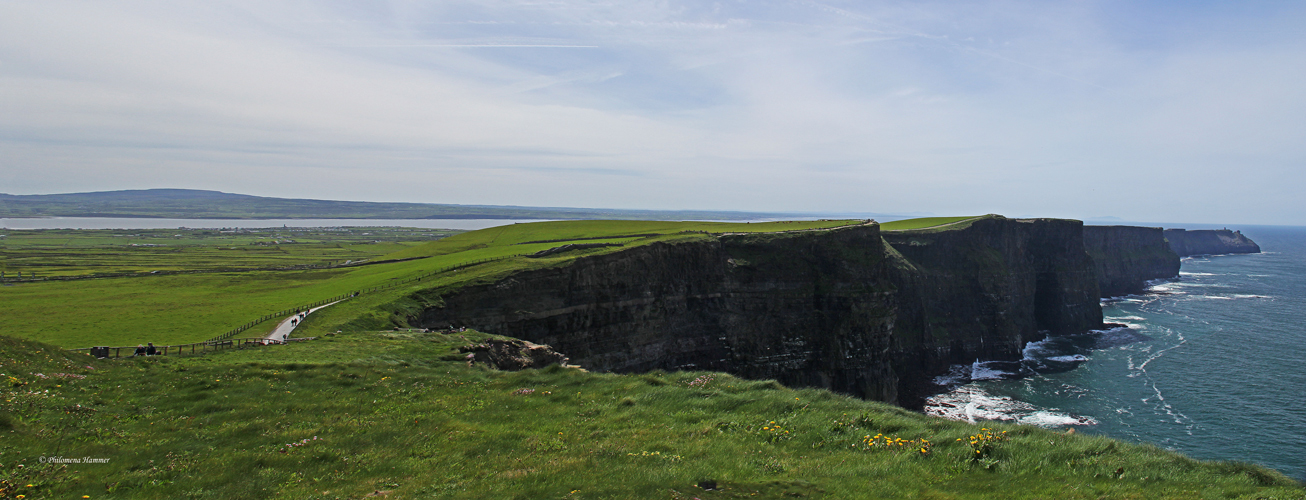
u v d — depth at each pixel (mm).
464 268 84375
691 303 92750
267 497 18500
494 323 75125
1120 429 75812
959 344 115125
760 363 92000
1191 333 129750
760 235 97562
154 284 99625
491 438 23984
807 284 94938
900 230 124438
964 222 129000
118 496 18281
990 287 119312
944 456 21125
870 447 22734
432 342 52375
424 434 24672
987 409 87312
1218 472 19719
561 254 89000
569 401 29828
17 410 24094
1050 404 87312
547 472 19906
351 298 74438
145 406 27891
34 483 18281
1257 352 111625
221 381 33031
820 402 29047
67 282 102812
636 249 89125
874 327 95125
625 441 23328
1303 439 70875
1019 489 18016
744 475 19625
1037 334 133875
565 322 80875
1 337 33094
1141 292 197000
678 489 18172
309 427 25781
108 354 43188
